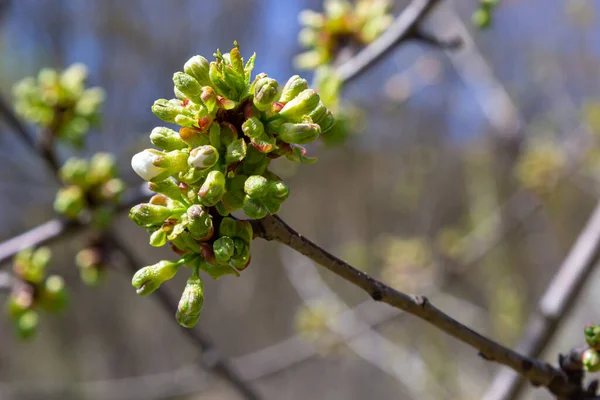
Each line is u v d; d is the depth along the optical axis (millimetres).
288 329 10711
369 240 9320
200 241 1200
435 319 1378
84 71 3066
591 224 2758
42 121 2979
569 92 6930
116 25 10133
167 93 10547
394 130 7961
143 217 1198
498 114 5430
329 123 1270
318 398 9328
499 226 5430
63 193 2660
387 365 4895
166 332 11070
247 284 10938
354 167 9766
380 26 2994
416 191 7176
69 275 10555
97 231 3055
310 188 10461
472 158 5855
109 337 10891
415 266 5484
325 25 3027
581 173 6109
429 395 4547
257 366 4914
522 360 1500
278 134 1178
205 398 8180
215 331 10750
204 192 1110
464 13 6543
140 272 1200
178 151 1172
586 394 1546
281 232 1236
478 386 5129
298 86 1222
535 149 5484
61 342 10625
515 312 5094
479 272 6117
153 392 4648
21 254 2867
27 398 8297
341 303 5262
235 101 1166
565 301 2609
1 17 3834
